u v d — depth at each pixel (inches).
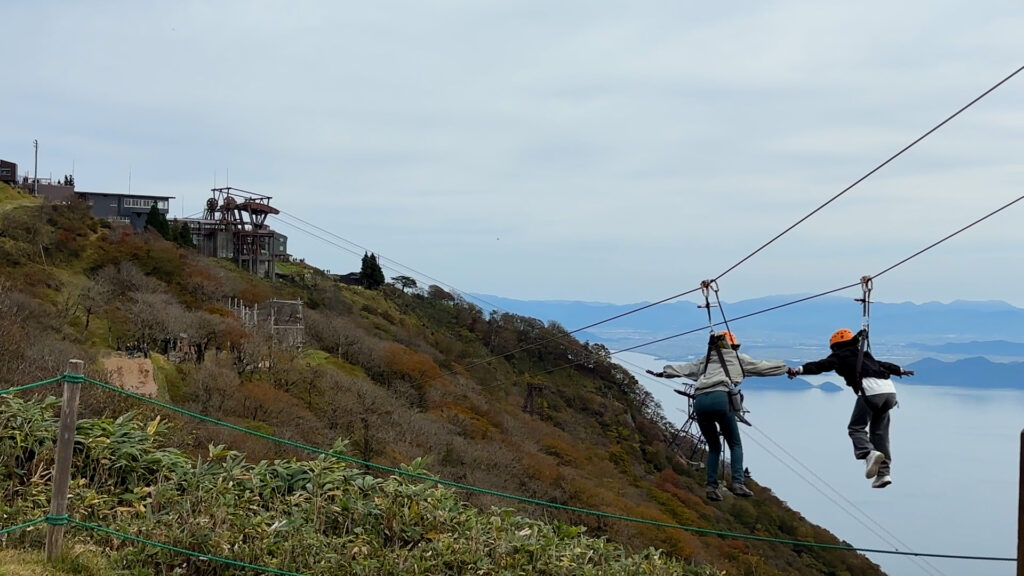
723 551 1439.5
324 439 1403.8
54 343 1299.2
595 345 2910.9
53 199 3361.2
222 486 383.9
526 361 2876.5
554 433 2079.2
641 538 1252.5
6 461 377.1
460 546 401.4
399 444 1513.3
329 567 358.3
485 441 1755.7
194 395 1469.0
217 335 1881.2
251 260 3646.7
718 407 430.3
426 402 2009.1
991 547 2413.9
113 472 390.6
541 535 441.4
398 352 2362.2
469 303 3762.3
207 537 347.3
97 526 325.7
